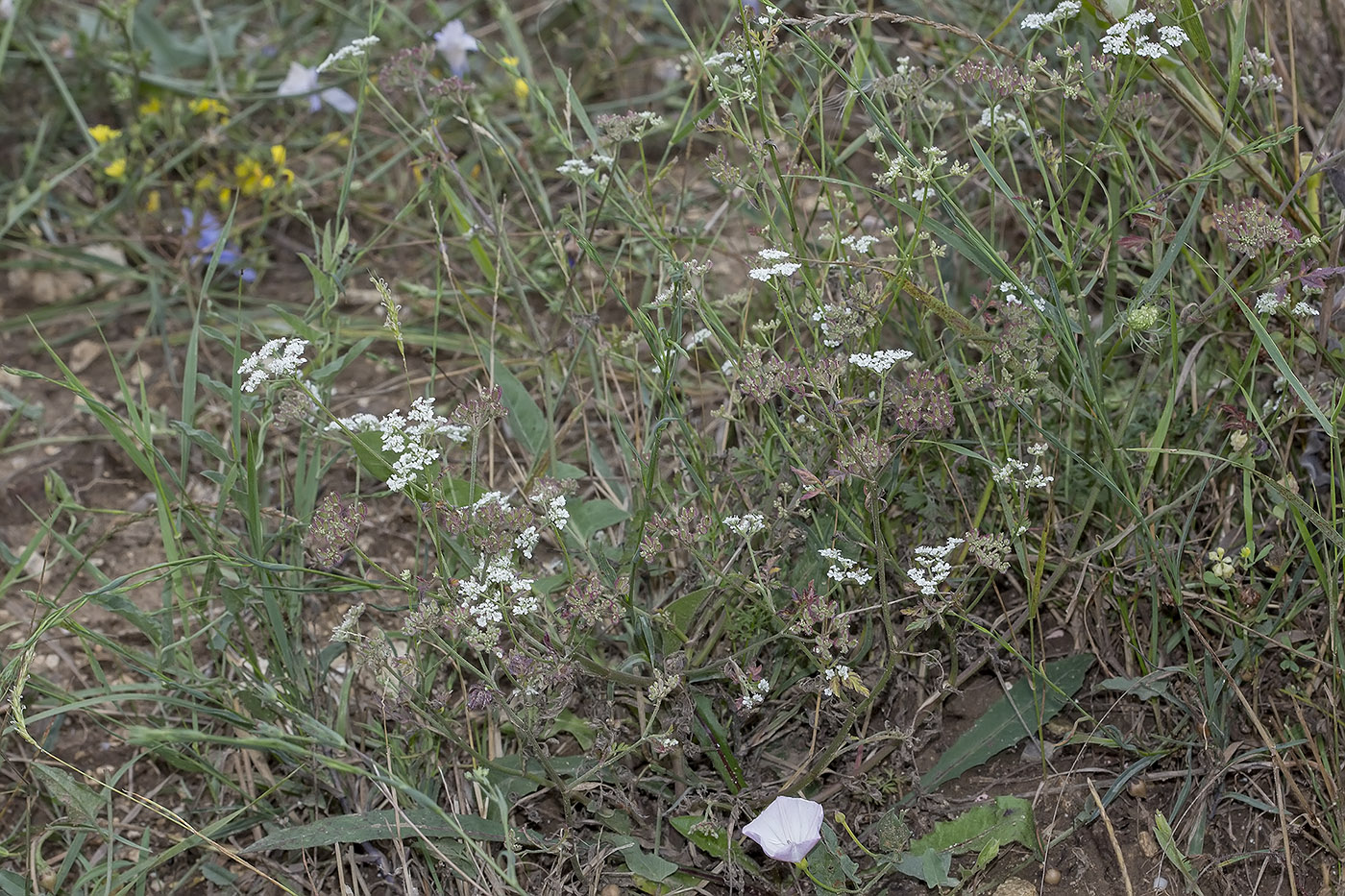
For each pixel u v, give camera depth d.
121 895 0.74
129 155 1.03
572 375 0.87
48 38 1.10
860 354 0.70
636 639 0.75
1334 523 0.73
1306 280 0.71
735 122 0.77
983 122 0.77
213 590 0.83
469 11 1.11
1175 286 0.82
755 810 0.75
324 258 0.84
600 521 0.80
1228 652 0.76
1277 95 0.85
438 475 0.74
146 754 0.79
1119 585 0.77
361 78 0.83
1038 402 0.77
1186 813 0.75
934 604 0.71
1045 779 0.75
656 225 0.82
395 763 0.77
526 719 0.71
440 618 0.70
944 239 0.74
